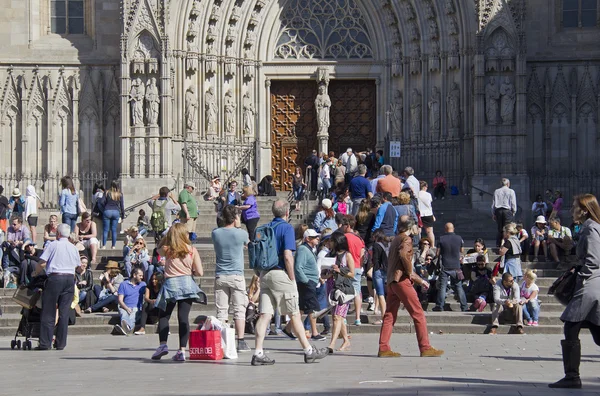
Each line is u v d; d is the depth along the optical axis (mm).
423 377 20562
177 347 28812
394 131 59125
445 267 34719
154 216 40844
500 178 54469
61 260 28062
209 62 57531
